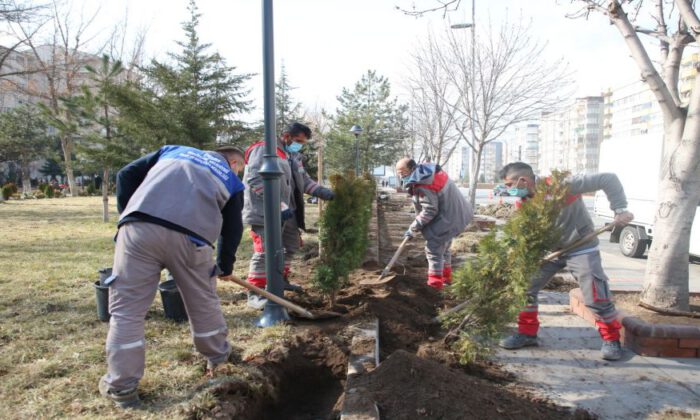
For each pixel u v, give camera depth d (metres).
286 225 5.70
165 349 3.77
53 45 25.12
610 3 4.99
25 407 2.83
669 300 4.74
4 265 7.30
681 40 5.25
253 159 5.06
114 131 14.45
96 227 13.41
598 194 12.75
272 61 4.41
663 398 3.41
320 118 43.22
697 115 4.55
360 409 2.69
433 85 18.64
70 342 3.94
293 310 4.43
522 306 3.69
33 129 40.34
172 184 2.98
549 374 3.85
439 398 2.78
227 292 5.72
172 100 14.84
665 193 4.79
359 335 4.06
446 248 6.32
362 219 4.86
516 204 4.21
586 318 5.25
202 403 2.83
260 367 3.46
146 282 2.91
